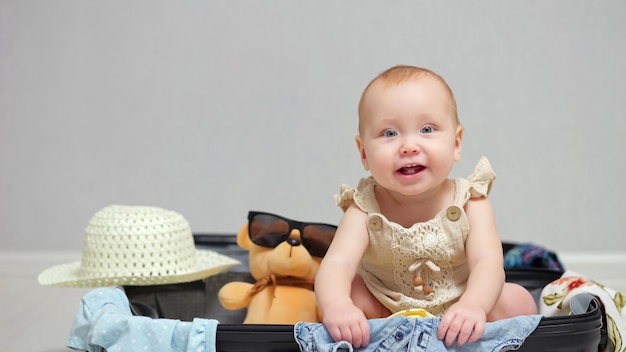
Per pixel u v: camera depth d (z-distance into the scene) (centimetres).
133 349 92
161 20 261
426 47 262
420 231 109
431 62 262
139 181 266
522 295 112
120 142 266
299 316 131
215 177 265
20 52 264
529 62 264
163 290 145
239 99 263
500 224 269
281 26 260
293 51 261
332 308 93
